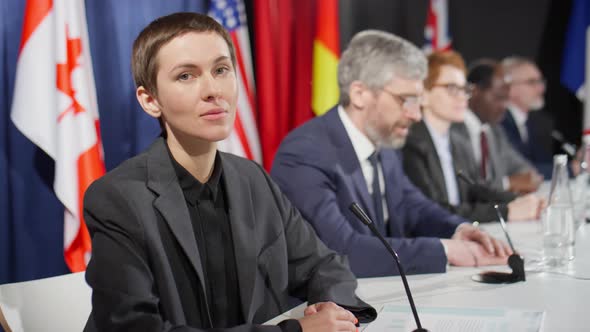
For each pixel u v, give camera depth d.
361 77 2.01
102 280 1.13
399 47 2.02
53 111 2.06
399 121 2.03
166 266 1.20
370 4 3.28
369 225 1.31
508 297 1.41
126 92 2.31
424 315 1.28
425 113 3.01
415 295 1.46
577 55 3.89
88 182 2.07
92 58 2.25
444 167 3.00
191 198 1.29
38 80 2.04
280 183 1.92
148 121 2.34
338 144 1.97
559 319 1.24
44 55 2.05
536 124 3.88
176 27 1.21
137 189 1.23
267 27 2.67
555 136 3.90
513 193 2.99
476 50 3.85
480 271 1.66
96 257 1.16
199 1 2.49
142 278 1.14
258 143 2.56
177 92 1.20
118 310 1.10
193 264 1.22
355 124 2.05
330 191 1.89
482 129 3.43
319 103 2.81
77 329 1.42
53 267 2.21
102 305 1.12
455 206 2.61
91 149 2.09
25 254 2.15
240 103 2.52
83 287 1.45
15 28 2.12
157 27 1.23
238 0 2.54
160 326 1.09
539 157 3.88
